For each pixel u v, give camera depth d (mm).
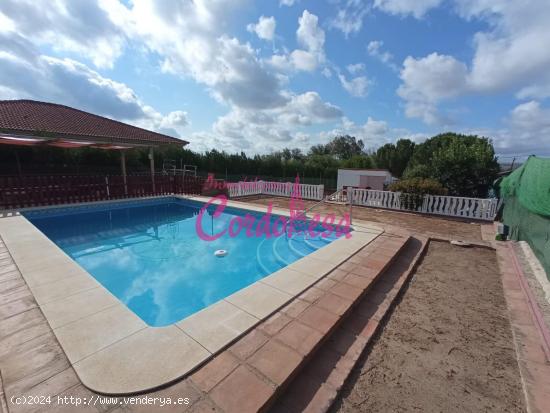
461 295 3846
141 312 4371
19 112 11438
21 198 9430
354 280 3908
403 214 10297
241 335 2562
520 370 2355
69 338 2447
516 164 13453
